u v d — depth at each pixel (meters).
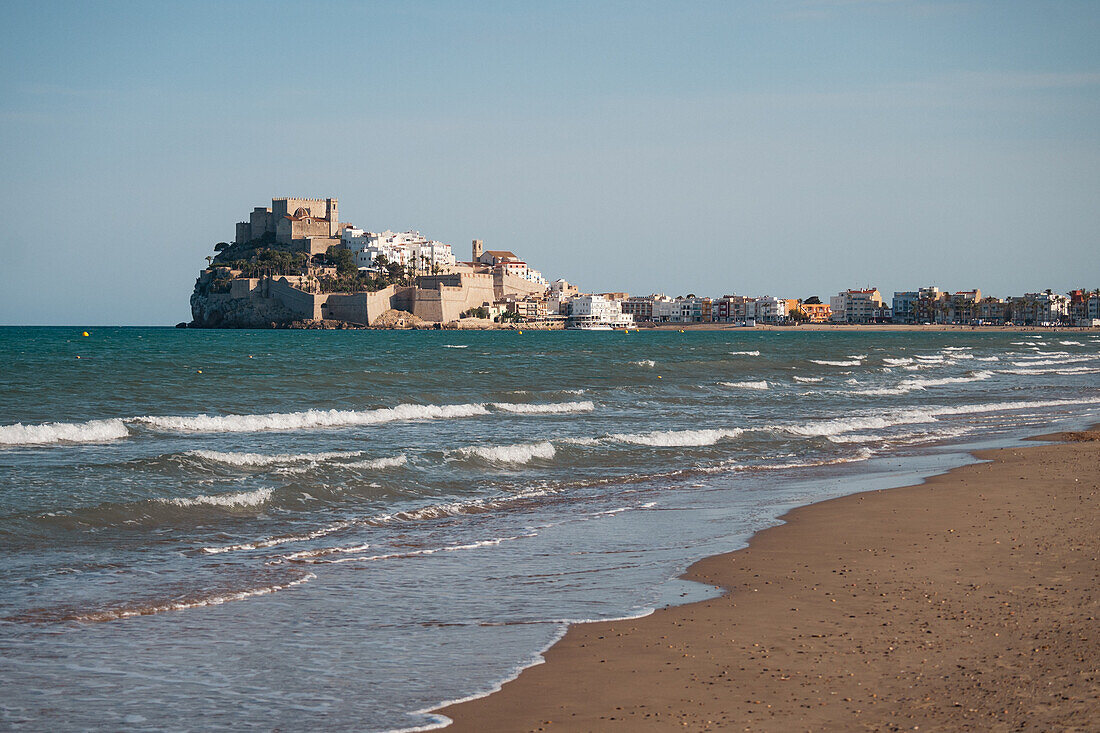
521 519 21.25
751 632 12.55
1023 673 10.50
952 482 25.86
